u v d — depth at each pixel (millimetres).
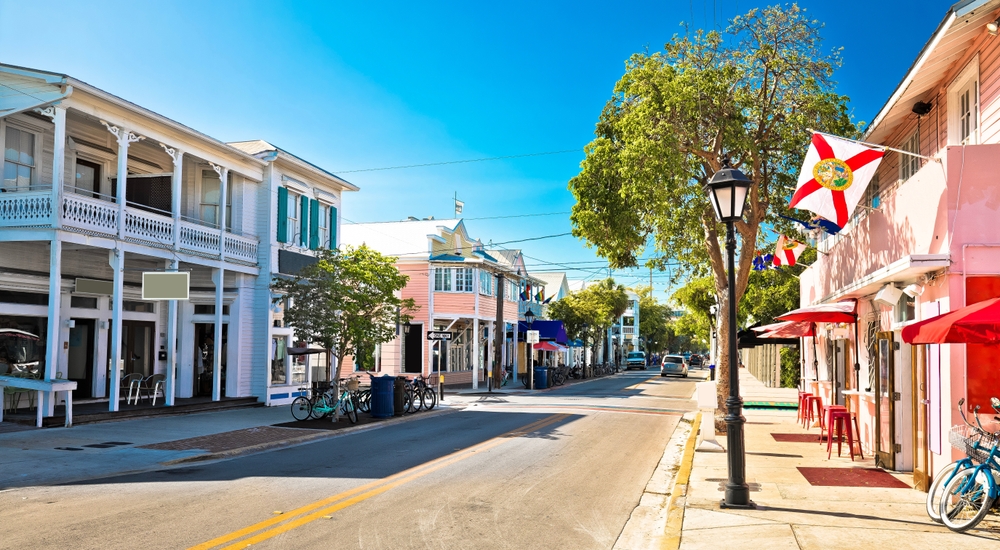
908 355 11680
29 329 18906
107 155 20875
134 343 22547
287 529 7852
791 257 17359
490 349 40188
